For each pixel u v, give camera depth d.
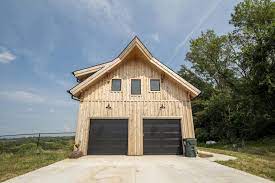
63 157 11.11
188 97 13.57
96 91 13.41
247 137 25.78
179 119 13.16
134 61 14.21
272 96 20.58
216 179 6.28
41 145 15.80
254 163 9.06
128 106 13.20
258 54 20.98
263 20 25.41
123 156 11.81
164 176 6.70
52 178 6.42
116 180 6.18
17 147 14.73
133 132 12.73
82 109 13.02
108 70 13.30
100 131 12.74
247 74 25.98
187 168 8.06
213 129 29.31
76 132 12.58
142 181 6.09
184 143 12.28
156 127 12.93
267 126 24.03
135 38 13.20
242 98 24.86
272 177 6.71
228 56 29.66
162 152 12.52
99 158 10.98
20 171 7.48
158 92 13.56
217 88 32.62
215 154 12.69
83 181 6.09
